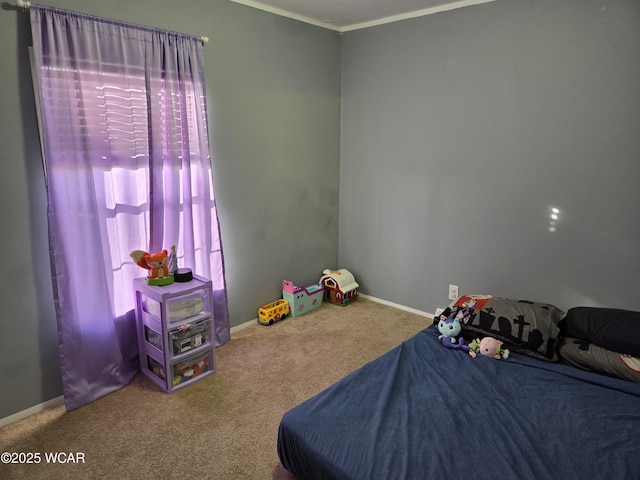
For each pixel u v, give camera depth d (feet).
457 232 10.30
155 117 7.97
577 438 5.24
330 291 12.32
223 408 7.38
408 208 11.16
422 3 9.59
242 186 10.05
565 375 6.75
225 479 5.81
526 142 8.89
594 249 8.35
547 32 8.30
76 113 6.90
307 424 5.48
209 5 8.71
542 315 7.65
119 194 7.75
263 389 7.95
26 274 6.95
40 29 6.43
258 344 9.74
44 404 7.39
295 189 11.36
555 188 8.65
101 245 7.42
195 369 8.24
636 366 6.42
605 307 8.39
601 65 7.79
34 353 7.19
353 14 10.44
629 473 4.66
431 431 5.35
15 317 6.93
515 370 6.91
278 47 10.22
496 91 9.14
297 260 11.83
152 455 6.26
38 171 6.85
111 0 7.29
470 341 7.96
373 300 12.47
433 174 10.50
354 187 12.32
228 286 10.17
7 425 6.97
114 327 7.83
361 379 6.59
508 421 5.57
